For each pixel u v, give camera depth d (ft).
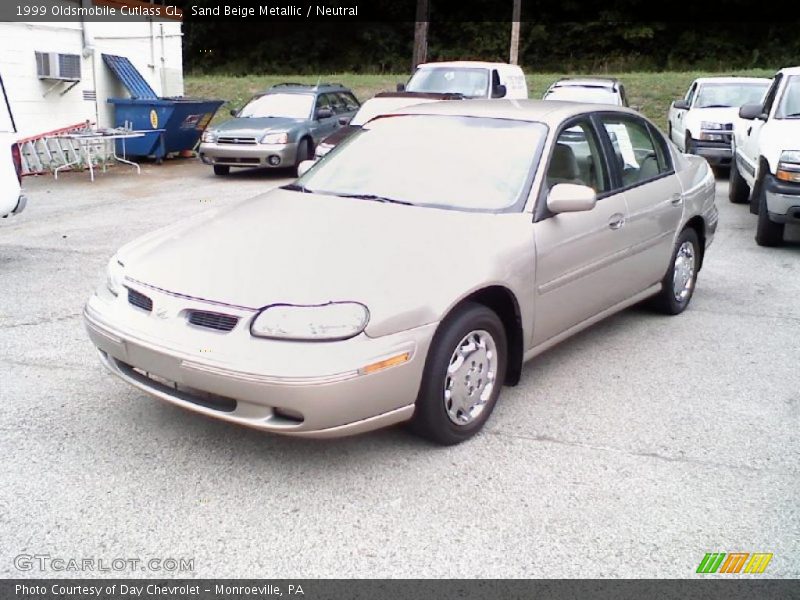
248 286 11.56
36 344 17.16
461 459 12.47
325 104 48.60
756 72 89.66
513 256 13.21
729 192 37.09
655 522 10.85
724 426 13.79
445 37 126.00
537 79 91.04
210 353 11.04
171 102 48.06
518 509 11.11
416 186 14.78
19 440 12.83
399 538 10.43
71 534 10.39
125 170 47.11
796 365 16.66
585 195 13.75
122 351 11.96
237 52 126.52
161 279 12.12
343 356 10.84
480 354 12.94
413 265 12.14
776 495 11.57
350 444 12.89
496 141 15.33
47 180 42.45
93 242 27.32
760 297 21.67
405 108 17.42
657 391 15.25
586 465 12.35
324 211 13.96
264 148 43.32
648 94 77.56
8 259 24.70
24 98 43.04
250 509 11.03
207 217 14.69
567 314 15.12
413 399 11.85
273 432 11.15
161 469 12.02
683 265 19.83
